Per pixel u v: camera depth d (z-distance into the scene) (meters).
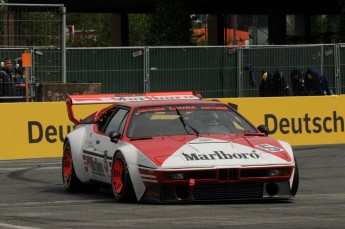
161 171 23.83
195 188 23.98
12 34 53.19
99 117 28.81
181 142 25.19
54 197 27.81
